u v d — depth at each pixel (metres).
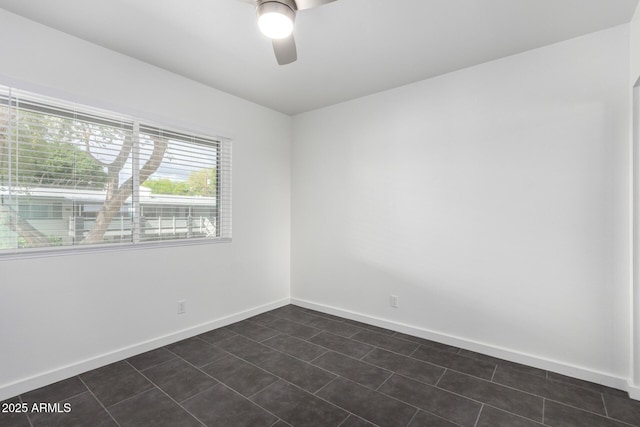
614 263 2.02
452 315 2.66
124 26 2.00
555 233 2.21
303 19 1.92
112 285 2.32
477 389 2.00
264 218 3.50
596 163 2.06
